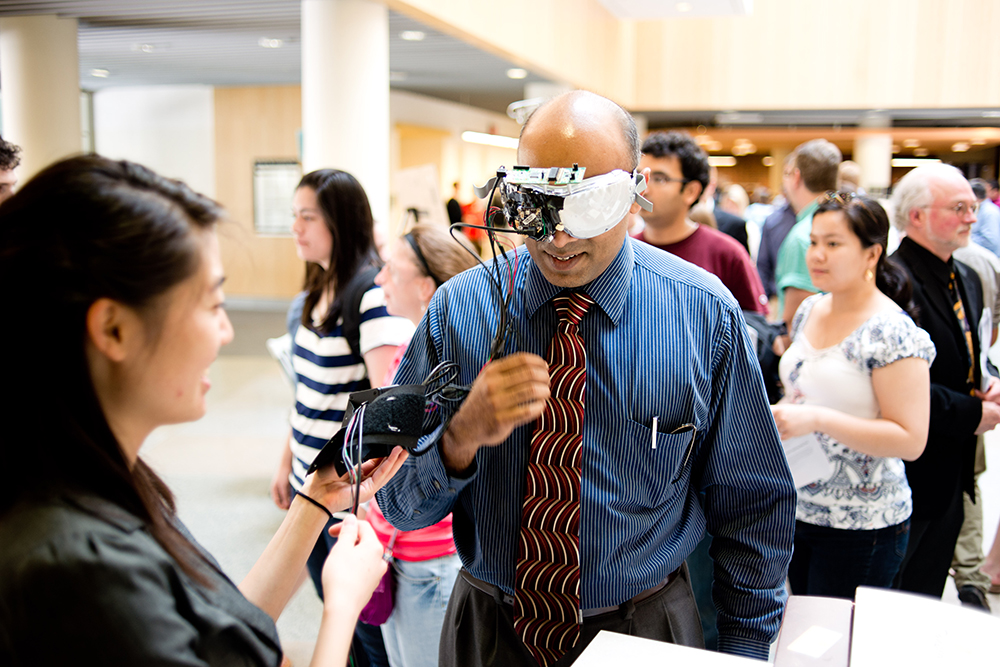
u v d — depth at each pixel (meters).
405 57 8.00
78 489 0.66
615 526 1.15
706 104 10.11
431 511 1.18
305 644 2.47
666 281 1.20
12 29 6.51
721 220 4.21
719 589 1.30
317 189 1.96
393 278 1.88
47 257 0.64
